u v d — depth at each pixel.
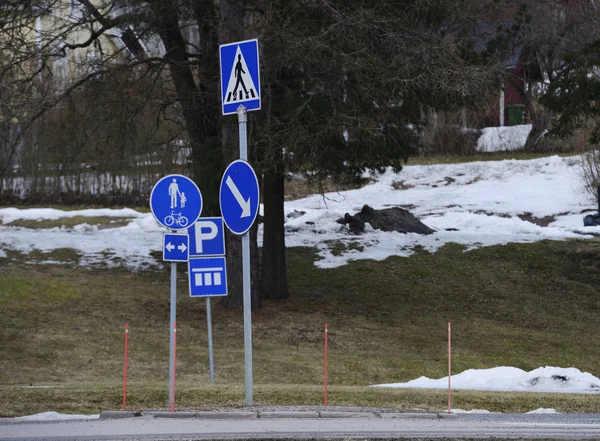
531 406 24.95
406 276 51.94
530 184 79.25
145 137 48.62
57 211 65.62
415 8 39.94
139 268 52.38
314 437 17.86
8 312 42.09
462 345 41.50
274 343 40.41
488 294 49.56
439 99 40.19
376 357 38.94
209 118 44.00
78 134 47.19
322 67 38.53
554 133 48.75
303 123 39.31
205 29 43.50
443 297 48.97
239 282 44.97
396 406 24.59
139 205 70.69
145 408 23.56
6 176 70.38
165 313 43.88
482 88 40.28
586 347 42.19
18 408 23.83
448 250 56.19
